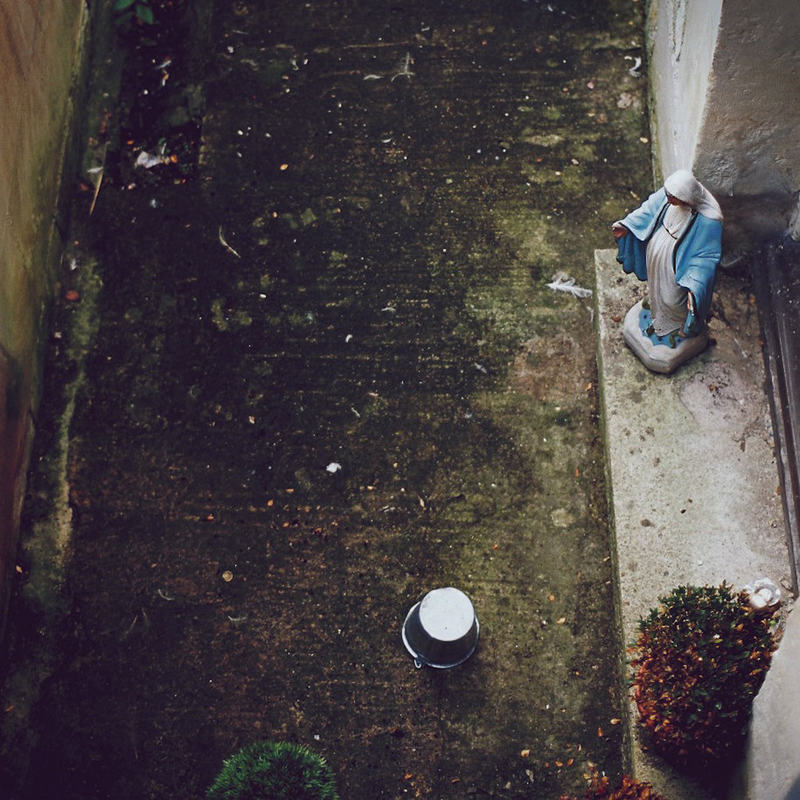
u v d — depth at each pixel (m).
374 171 7.87
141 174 7.93
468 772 6.54
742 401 6.96
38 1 7.45
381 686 6.70
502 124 7.97
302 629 6.82
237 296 7.57
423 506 7.04
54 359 7.45
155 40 8.28
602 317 7.22
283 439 7.21
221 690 6.71
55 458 7.21
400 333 7.44
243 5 8.32
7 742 6.64
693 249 6.29
